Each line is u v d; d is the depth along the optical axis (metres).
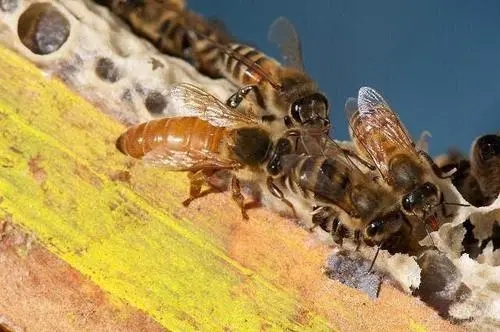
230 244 0.22
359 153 0.24
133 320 0.22
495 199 0.24
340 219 0.23
